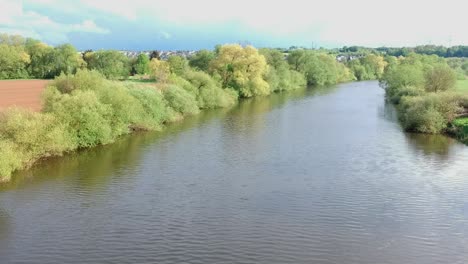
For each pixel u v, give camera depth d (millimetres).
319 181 37375
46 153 42781
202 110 78000
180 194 34031
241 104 87375
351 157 45062
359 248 25625
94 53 139125
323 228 28219
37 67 127875
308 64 135625
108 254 24562
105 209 30844
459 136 54250
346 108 81312
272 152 46875
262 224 28734
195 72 84375
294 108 81375
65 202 31938
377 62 176375
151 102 60188
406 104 67062
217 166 41531
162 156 44906
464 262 24156
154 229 27797
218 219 29453
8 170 36281
